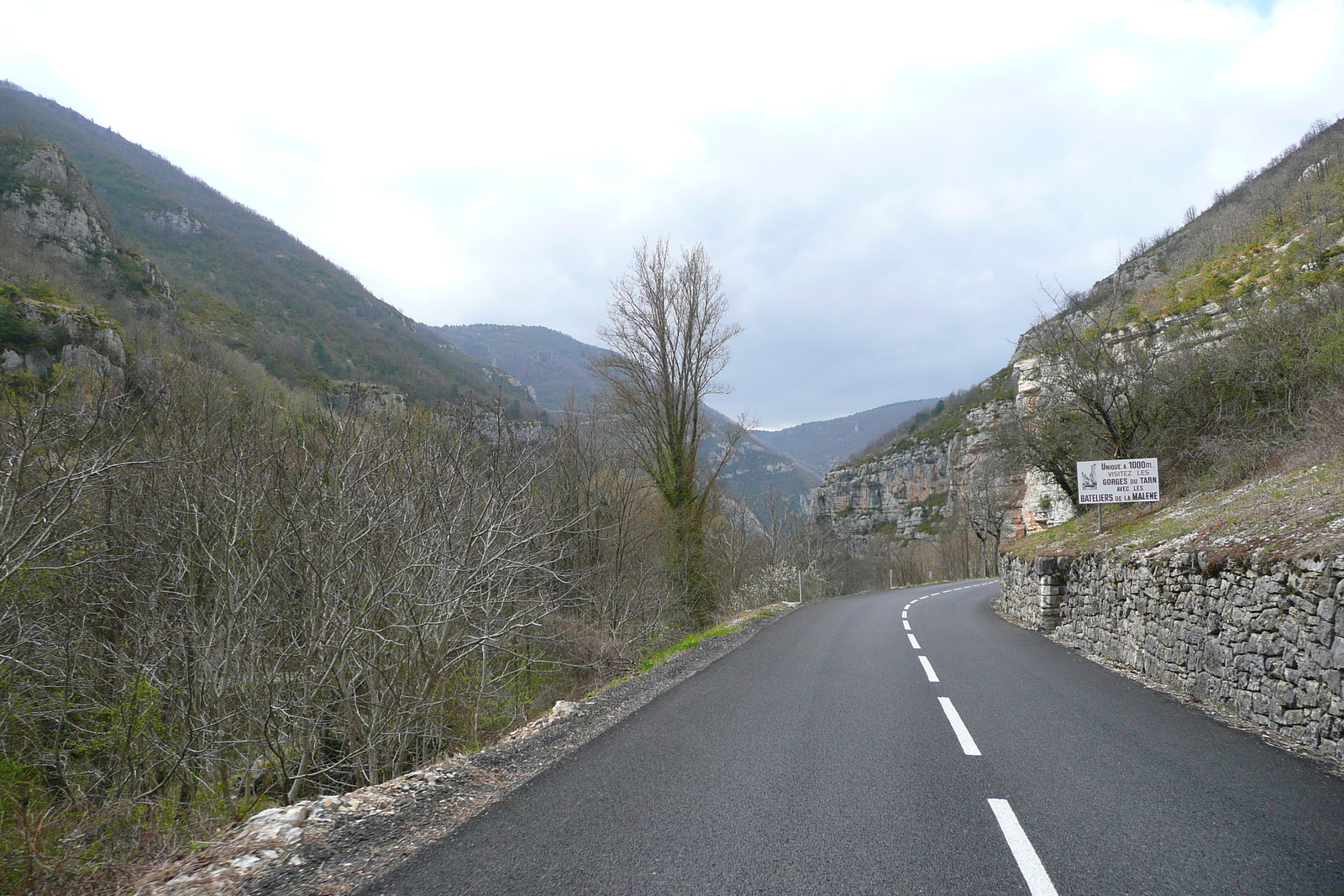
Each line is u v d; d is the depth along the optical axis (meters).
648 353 23.94
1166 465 16.89
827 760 5.46
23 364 16.16
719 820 4.20
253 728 8.78
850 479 123.75
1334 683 5.54
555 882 3.39
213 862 3.79
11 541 7.20
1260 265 24.31
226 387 13.73
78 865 4.30
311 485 9.28
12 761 8.23
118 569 9.84
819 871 3.47
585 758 5.64
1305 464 11.46
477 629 10.48
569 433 21.78
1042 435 21.06
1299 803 4.40
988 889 3.25
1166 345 17.97
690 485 24.72
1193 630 8.10
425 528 9.58
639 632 18.72
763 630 16.28
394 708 8.80
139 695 8.87
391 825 4.29
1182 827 4.00
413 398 12.93
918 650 12.00
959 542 69.75
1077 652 11.80
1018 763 5.32
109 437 9.56
